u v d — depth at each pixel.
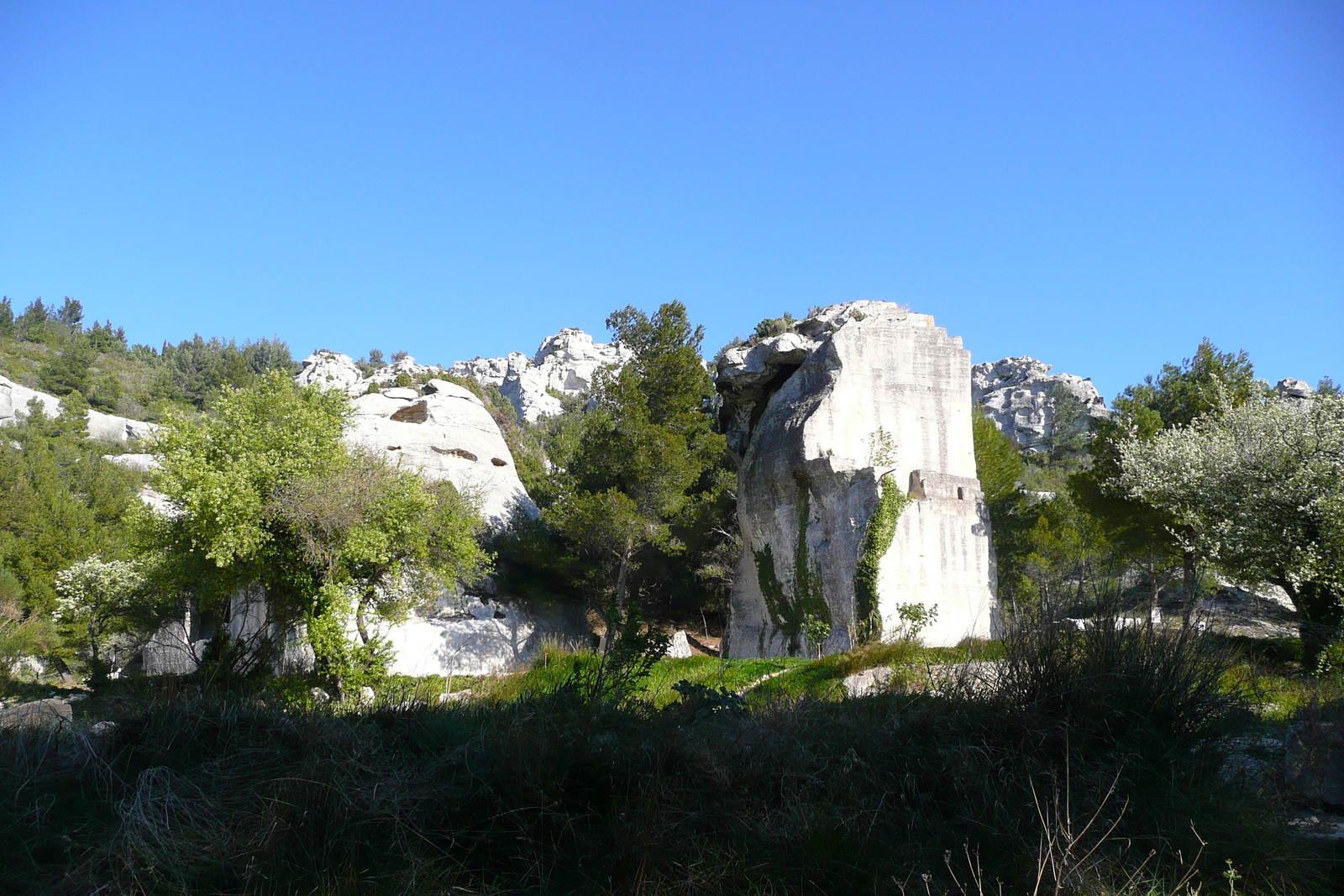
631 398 33.25
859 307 31.36
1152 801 6.77
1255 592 22.94
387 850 6.17
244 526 18.19
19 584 34.25
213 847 5.90
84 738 7.08
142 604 27.17
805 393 28.64
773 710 8.73
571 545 32.59
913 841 6.44
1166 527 26.00
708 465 34.03
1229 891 5.72
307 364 84.88
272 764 7.02
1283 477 22.23
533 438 54.28
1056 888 5.46
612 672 9.58
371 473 20.50
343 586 19.45
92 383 80.25
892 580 24.66
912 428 27.72
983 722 7.82
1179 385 32.94
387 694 10.27
